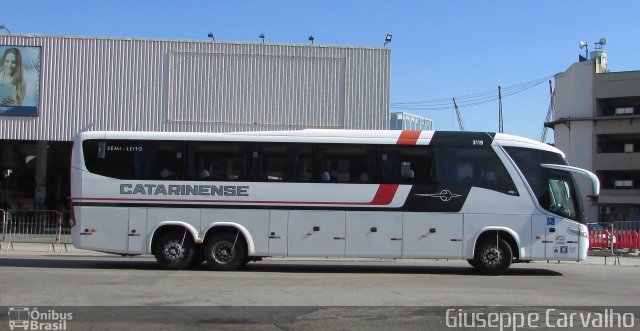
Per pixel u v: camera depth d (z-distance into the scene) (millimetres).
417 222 14609
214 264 14781
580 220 14758
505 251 14672
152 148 14914
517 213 14641
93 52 27672
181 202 14758
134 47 27766
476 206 14633
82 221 14789
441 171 14727
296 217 14656
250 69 27906
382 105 27875
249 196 14734
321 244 14586
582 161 61219
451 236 14578
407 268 16641
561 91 65250
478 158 14797
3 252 20172
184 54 27828
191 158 14859
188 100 27734
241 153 14852
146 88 27672
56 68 27562
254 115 27797
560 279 14094
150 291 11031
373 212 14625
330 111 27859
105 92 27578
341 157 14805
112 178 14836
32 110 27406
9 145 36344
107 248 14703
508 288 12180
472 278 14000
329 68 27984
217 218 14727
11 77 27453
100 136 14977
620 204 58906
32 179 38656
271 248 14617
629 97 60000
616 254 22656
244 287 11742
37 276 12977
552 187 14781
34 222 22172
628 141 60594
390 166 14742
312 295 10820
